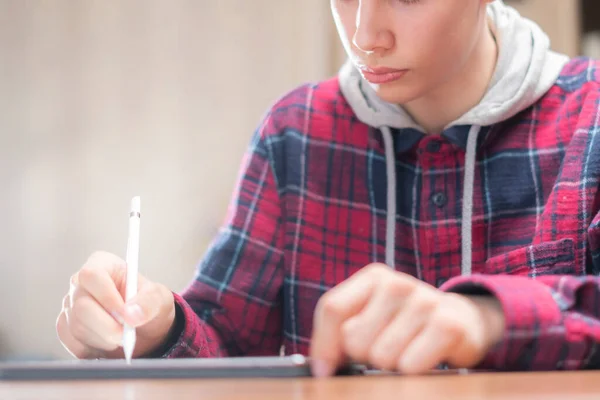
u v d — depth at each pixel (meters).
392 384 0.56
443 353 0.63
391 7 0.93
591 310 0.69
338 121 1.25
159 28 3.04
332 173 1.22
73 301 0.89
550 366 0.66
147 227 2.98
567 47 2.47
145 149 3.02
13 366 0.64
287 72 2.99
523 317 0.65
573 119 1.13
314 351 0.64
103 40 3.06
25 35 3.08
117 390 0.55
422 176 1.18
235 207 1.24
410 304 0.64
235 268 1.20
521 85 1.13
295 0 3.00
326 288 1.19
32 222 3.04
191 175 3.00
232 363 0.64
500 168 1.14
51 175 3.04
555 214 1.07
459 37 0.96
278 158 1.25
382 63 0.95
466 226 1.13
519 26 1.19
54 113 3.06
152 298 0.89
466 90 1.13
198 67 3.02
